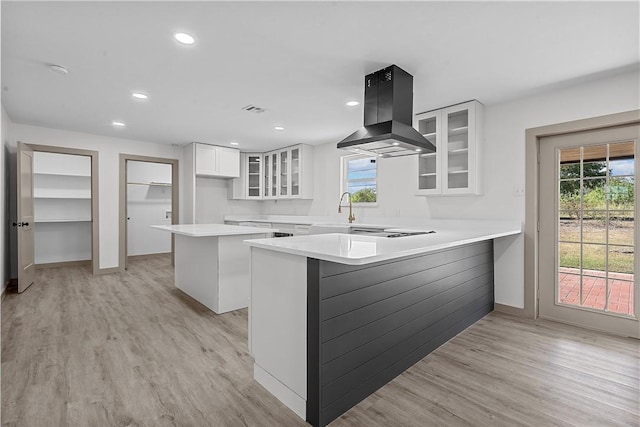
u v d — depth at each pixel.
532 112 3.07
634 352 2.41
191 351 2.39
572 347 2.50
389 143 2.50
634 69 2.52
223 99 3.27
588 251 2.91
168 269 5.39
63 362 2.20
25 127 4.32
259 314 1.99
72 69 2.57
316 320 1.61
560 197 3.06
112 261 5.09
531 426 1.60
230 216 6.48
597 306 2.87
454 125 3.48
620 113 2.62
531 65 2.45
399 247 1.77
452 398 1.84
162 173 6.80
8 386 1.90
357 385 1.80
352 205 4.85
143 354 2.33
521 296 3.20
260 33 2.04
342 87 2.93
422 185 3.64
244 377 2.05
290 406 1.76
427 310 2.39
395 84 2.48
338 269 1.70
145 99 3.27
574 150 2.97
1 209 3.62
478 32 2.01
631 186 2.68
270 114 3.76
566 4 1.72
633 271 2.68
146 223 6.61
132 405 1.74
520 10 1.78
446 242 2.04
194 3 1.74
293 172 5.67
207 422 1.62
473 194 3.28
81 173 5.80
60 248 5.66
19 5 1.75
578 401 1.80
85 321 2.97
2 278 3.73
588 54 2.28
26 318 3.04
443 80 2.73
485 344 2.56
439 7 1.77
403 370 2.14
